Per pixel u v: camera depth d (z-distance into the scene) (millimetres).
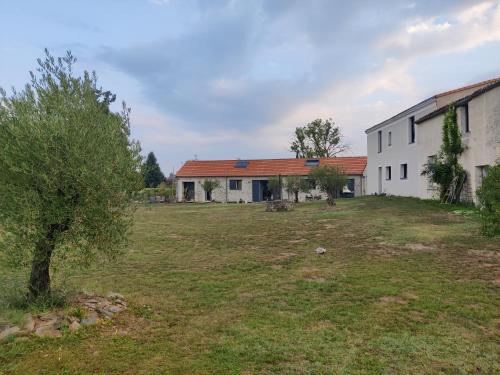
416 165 22562
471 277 6949
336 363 3939
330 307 5586
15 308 4805
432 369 3832
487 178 6258
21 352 3910
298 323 5004
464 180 17000
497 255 8508
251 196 40031
